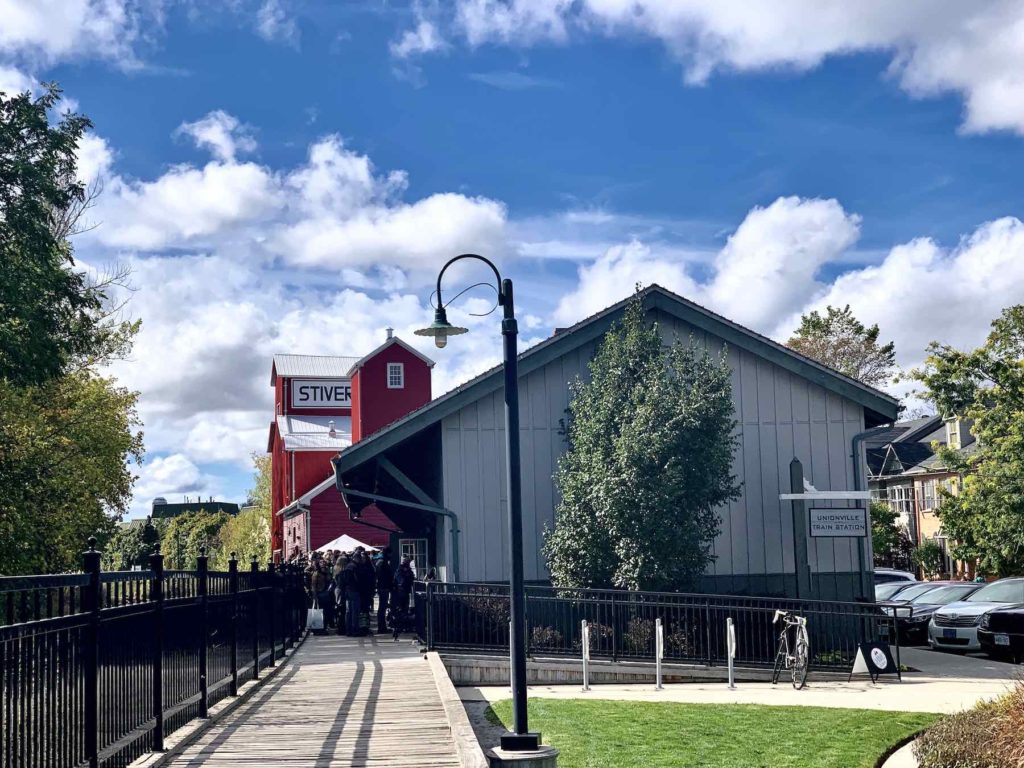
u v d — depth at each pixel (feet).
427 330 36.81
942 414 111.75
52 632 21.74
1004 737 31.83
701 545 74.59
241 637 47.11
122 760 27.81
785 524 76.07
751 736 39.60
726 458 67.31
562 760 35.40
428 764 30.50
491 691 56.59
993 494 108.27
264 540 264.52
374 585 87.04
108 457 130.72
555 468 74.38
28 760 20.31
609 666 60.18
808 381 77.41
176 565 318.24
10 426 103.96
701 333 76.48
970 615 77.71
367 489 91.20
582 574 67.36
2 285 84.74
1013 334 109.19
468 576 72.49
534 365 73.56
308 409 210.59
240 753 32.24
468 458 73.46
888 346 230.68
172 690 33.76
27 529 101.86
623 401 68.95
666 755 36.11
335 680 51.67
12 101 90.38
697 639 63.36
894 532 192.24
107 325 130.31
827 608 73.00
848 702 49.39
